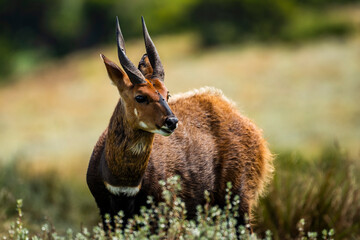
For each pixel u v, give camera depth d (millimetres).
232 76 46000
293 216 12141
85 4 90625
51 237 9617
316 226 12031
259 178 11312
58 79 59812
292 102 36812
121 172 9047
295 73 43688
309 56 48188
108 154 9125
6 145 32688
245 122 11188
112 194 9219
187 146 10391
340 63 44312
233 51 58000
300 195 12422
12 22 91312
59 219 14258
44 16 91062
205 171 10531
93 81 54062
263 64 48031
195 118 10727
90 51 82750
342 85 39062
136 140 8953
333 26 60188
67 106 45344
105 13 90688
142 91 8773
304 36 59719
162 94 8906
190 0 72250
